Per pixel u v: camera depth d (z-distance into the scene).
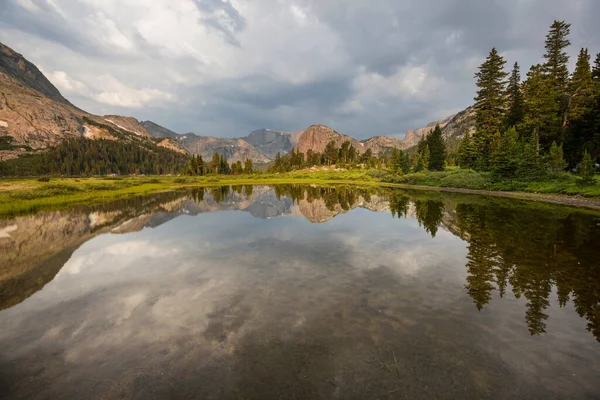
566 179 36.12
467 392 4.43
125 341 5.89
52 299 8.03
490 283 8.86
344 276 9.55
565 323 6.51
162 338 5.98
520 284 8.74
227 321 6.63
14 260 12.02
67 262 11.52
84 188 47.81
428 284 8.80
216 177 110.06
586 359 5.24
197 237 15.73
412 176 68.25
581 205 26.34
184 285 8.87
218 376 4.83
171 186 65.19
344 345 5.65
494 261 10.97
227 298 7.88
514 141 43.25
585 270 9.86
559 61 48.75
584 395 4.38
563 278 9.16
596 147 40.38
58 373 4.96
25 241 15.52
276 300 7.71
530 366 5.05
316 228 18.00
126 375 4.89
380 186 62.56
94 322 6.70
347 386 4.57
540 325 6.41
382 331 6.16
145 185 66.62
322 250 12.84
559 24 47.97
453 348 5.55
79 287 8.88
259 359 5.25
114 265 11.02
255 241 14.66
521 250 12.34
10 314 7.16
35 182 63.78
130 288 8.71
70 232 17.64
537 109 46.91
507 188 41.19
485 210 23.97
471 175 52.84
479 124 58.97
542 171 39.16
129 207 29.83
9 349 5.68
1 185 51.59
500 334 6.04
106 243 14.70
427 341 5.78
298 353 5.41
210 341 5.84
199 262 11.19
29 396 4.46
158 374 4.90
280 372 4.91
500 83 55.22
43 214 25.30
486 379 4.72
